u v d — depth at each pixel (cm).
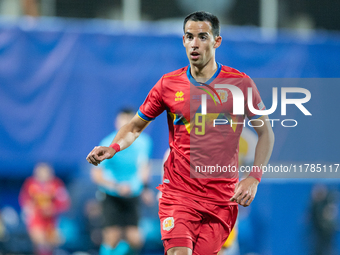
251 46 3052
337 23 3434
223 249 2138
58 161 2972
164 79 1399
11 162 2866
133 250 2541
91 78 2919
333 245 3034
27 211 3089
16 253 3019
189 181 1359
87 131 2911
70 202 3191
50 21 3169
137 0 3262
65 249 3089
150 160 2933
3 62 2845
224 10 3334
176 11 3306
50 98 2886
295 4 3394
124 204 2514
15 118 2853
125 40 2958
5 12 3131
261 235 2969
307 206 3002
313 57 3092
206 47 1345
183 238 1305
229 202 1373
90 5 3228
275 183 2983
